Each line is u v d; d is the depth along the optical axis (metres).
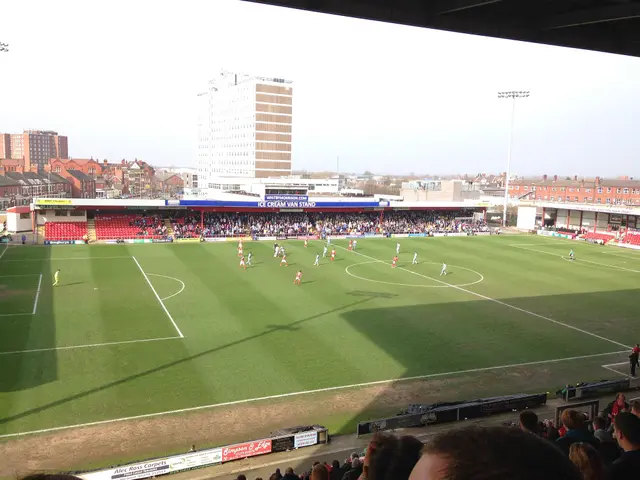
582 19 17.02
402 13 16.64
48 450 21.77
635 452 5.20
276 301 46.62
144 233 81.06
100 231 79.50
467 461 1.79
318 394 28.14
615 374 32.44
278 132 176.75
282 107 175.88
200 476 19.86
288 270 60.88
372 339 37.31
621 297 52.19
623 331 41.22
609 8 16.38
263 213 94.31
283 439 21.91
